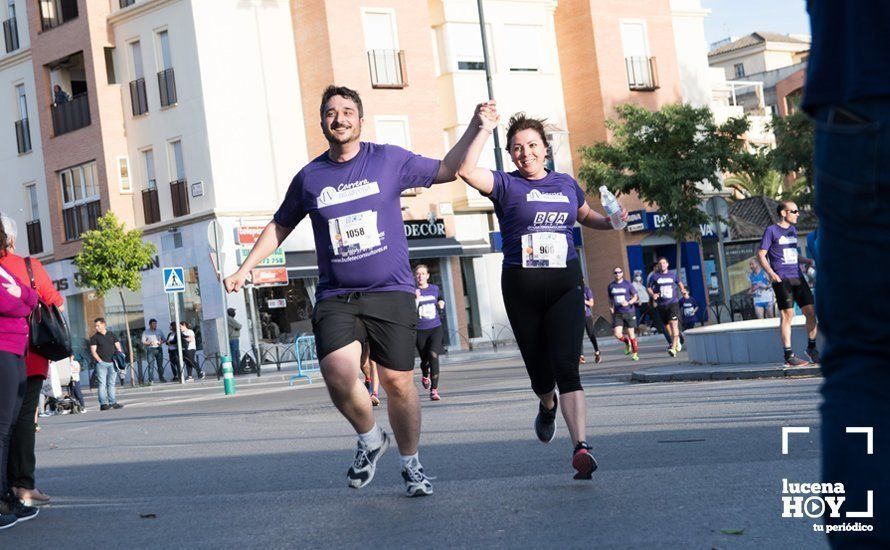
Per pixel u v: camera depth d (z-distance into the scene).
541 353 7.79
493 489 7.40
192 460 11.97
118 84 42.44
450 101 44.16
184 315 40.56
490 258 44.53
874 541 2.64
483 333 43.91
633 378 17.97
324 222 7.05
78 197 43.44
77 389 26.59
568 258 7.62
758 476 7.00
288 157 41.28
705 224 45.84
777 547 4.99
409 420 7.31
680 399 13.60
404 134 42.38
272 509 7.50
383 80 42.09
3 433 7.86
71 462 13.13
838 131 2.73
